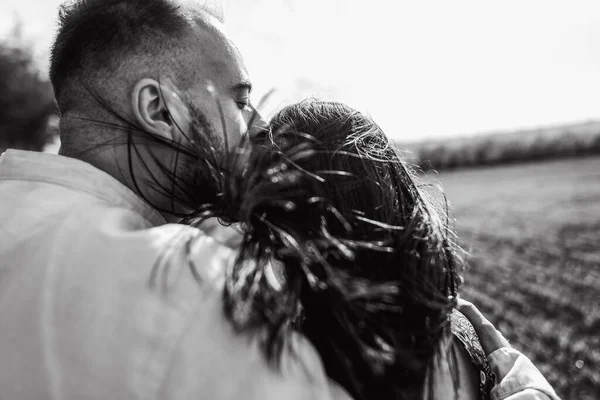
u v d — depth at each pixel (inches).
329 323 36.9
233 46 47.5
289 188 40.5
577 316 330.3
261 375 31.6
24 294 33.8
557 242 604.4
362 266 39.9
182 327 31.8
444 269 44.6
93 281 33.1
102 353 31.3
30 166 40.8
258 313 32.9
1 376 32.2
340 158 44.4
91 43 42.9
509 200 969.5
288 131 47.4
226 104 45.9
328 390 34.3
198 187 43.6
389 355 35.4
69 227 36.2
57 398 31.3
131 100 42.2
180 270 33.6
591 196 881.5
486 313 345.7
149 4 43.9
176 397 30.4
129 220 38.9
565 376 239.1
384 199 43.6
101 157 42.6
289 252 35.9
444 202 51.9
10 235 36.7
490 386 46.0
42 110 1135.6
